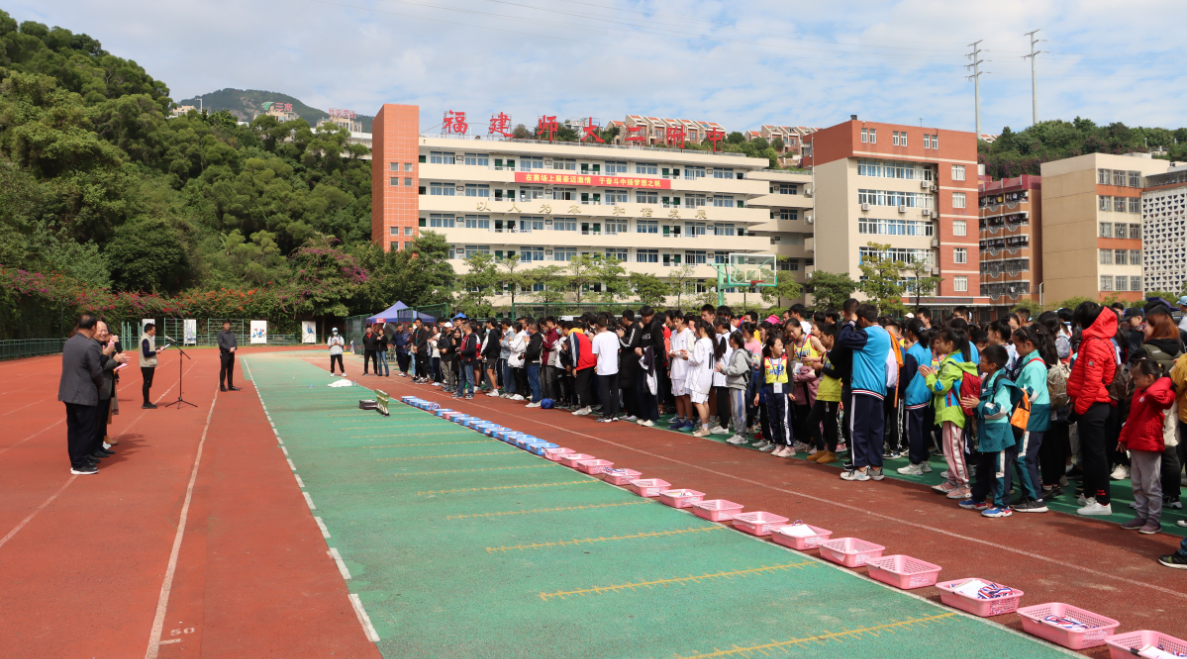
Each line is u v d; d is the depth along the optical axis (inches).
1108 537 236.4
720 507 267.0
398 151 2480.3
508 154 2588.6
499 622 170.2
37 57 2987.2
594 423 517.0
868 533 243.0
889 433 393.4
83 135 2224.4
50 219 2080.5
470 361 705.6
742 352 421.7
